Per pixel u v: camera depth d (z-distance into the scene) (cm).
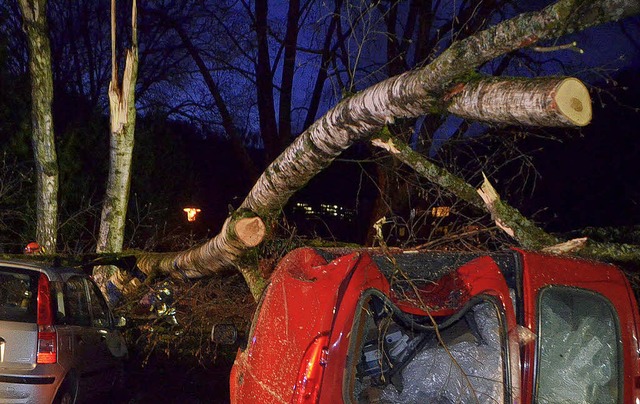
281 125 1895
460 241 648
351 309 350
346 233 1970
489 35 381
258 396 396
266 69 1886
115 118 1133
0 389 645
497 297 367
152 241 1198
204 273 829
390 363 400
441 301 417
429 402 407
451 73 405
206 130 2270
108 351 816
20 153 1403
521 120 380
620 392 384
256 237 657
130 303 1055
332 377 345
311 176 602
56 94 2133
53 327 676
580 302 396
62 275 747
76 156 1509
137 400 851
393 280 436
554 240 546
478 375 406
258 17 1866
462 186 578
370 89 489
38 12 1151
